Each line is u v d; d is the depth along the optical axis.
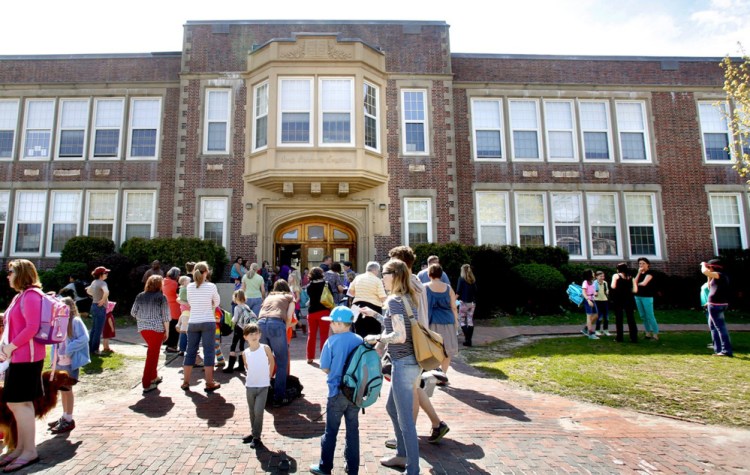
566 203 17.09
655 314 14.47
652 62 17.94
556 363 7.93
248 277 9.75
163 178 16.06
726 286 8.46
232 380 7.11
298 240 15.84
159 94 16.58
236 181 15.52
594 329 10.64
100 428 5.18
